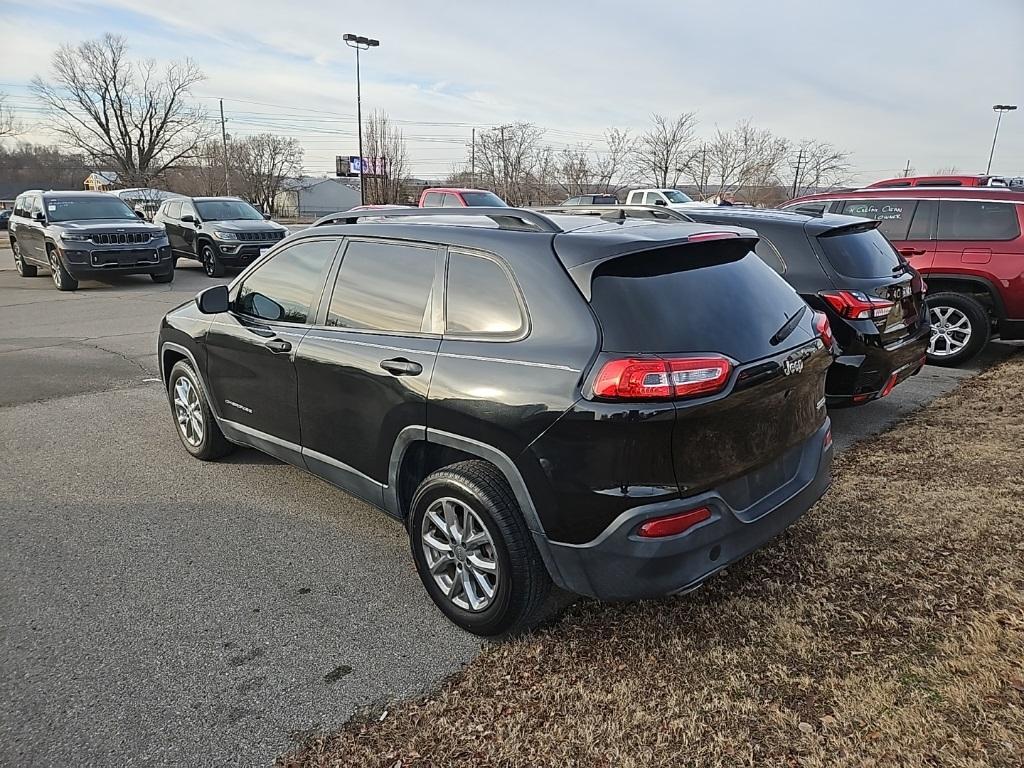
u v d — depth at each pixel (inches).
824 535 144.4
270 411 159.0
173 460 197.3
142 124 2790.4
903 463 182.4
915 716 94.7
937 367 296.7
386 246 134.6
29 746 95.0
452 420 113.3
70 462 195.5
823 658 107.7
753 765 88.7
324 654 114.1
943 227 292.2
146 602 128.5
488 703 101.8
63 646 116.0
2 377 286.7
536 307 107.2
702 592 126.1
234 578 136.7
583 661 109.8
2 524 158.6
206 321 177.5
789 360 111.9
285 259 158.7
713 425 99.8
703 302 107.2
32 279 631.8
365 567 141.1
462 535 117.5
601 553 100.6
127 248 552.4
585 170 1968.5
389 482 129.6
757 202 1847.9
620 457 97.0
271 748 94.7
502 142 1989.4
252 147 2992.1
